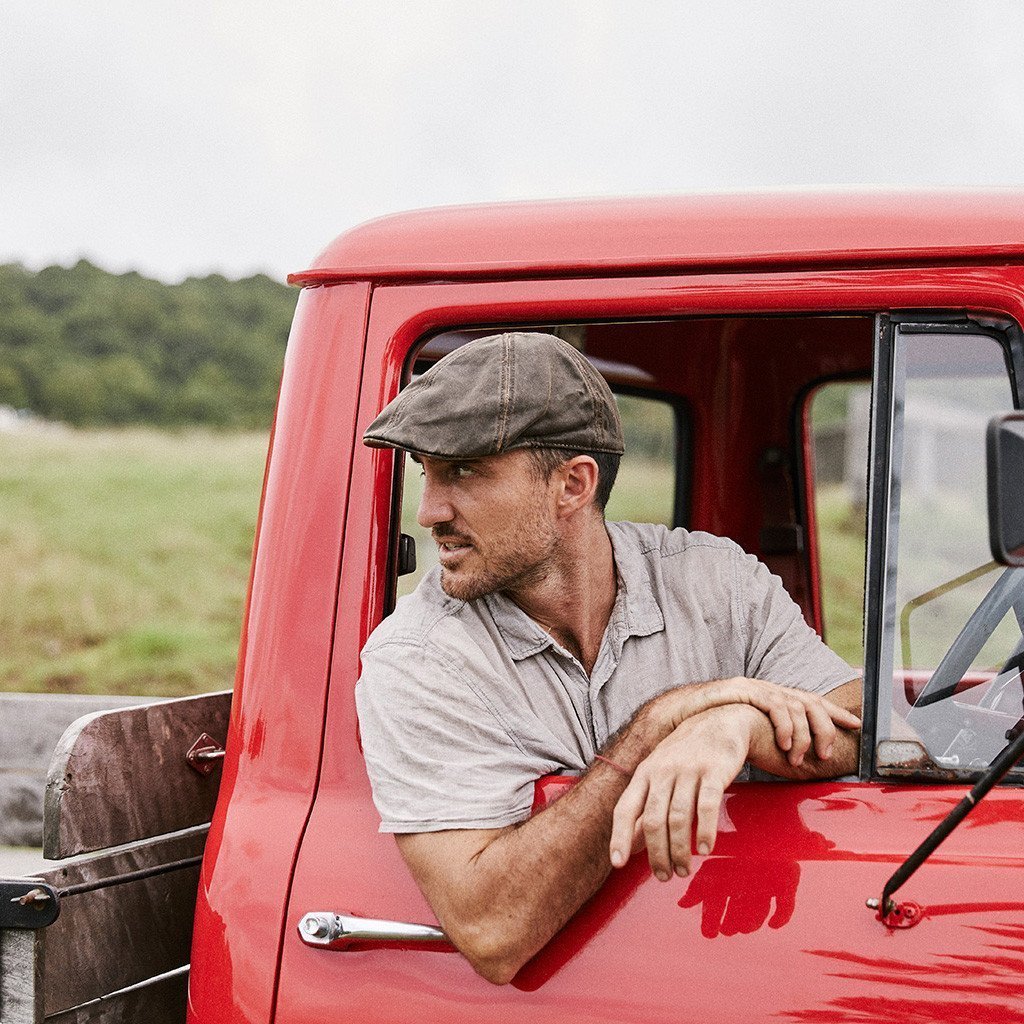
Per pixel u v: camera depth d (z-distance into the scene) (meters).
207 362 33.84
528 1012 1.43
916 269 1.53
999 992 1.35
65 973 1.59
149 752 1.81
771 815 1.48
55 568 17.31
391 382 1.66
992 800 1.45
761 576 1.79
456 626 1.57
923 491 1.68
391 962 1.49
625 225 1.61
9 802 2.71
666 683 1.67
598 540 1.63
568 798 1.44
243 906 1.54
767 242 1.56
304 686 1.62
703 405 2.87
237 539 19.53
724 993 1.39
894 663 1.49
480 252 1.64
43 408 30.86
